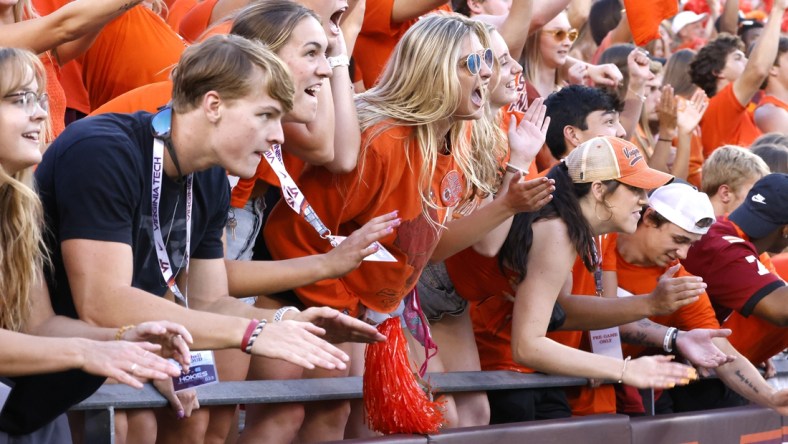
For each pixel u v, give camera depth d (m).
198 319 8.67
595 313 14.37
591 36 24.12
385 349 11.58
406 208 12.16
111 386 9.59
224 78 8.77
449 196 12.65
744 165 18.52
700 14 28.80
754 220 16.62
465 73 12.03
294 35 10.43
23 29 10.67
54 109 11.81
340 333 10.00
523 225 13.39
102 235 8.55
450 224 12.88
